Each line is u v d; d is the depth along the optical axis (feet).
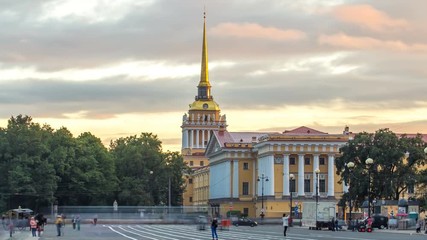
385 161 454.81
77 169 620.08
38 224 310.24
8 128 601.62
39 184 583.17
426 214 440.86
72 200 629.51
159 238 280.92
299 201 609.83
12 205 588.50
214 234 262.26
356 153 465.06
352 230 376.48
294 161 618.44
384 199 453.58
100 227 457.27
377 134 465.47
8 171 581.12
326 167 617.62
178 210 597.93
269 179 615.57
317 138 615.57
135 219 587.27
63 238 284.00
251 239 269.64
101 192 645.51
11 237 279.69
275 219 554.05
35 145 588.91
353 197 463.42
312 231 369.71
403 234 315.78
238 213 645.92
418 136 478.59
